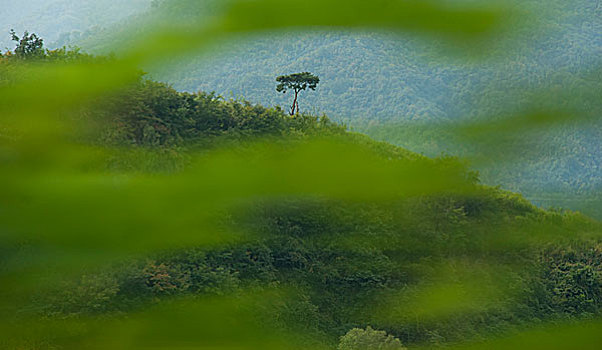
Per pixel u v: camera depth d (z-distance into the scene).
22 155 2.14
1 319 2.60
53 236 2.06
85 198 2.10
